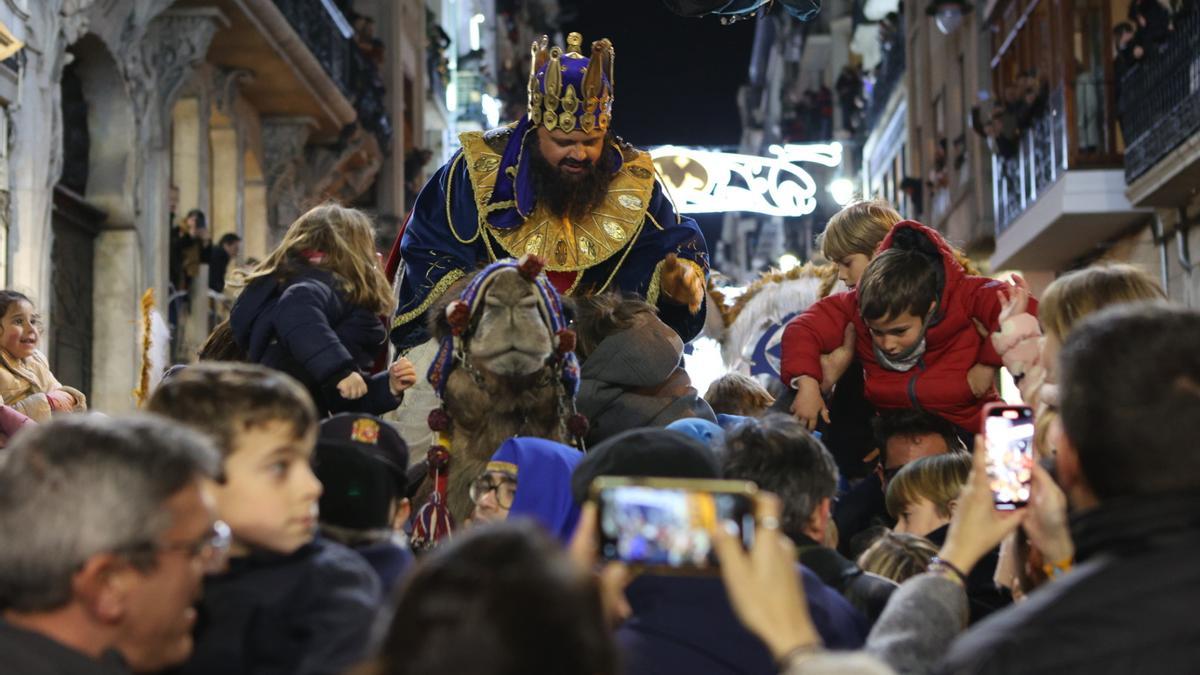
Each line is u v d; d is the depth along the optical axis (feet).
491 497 13.28
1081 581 7.79
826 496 11.78
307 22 65.21
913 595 9.64
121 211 51.26
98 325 51.29
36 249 41.39
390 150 86.84
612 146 19.25
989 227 79.15
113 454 8.00
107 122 51.11
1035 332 15.08
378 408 16.16
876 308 16.74
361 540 10.90
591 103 18.15
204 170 59.67
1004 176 72.43
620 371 16.25
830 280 23.17
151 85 52.47
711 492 7.95
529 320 14.10
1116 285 11.97
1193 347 8.04
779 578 7.74
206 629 9.39
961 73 85.81
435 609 6.28
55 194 47.24
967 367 17.01
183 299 57.16
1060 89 61.57
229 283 16.78
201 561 8.32
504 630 6.20
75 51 48.96
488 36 140.46
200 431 9.36
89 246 51.16
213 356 18.19
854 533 17.76
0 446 19.15
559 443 14.05
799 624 7.68
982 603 13.10
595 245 18.51
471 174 18.58
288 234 16.66
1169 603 7.57
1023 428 10.32
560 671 6.26
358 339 16.48
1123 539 7.84
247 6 55.52
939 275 16.96
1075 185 60.54
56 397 21.75
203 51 54.34
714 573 8.07
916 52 100.48
